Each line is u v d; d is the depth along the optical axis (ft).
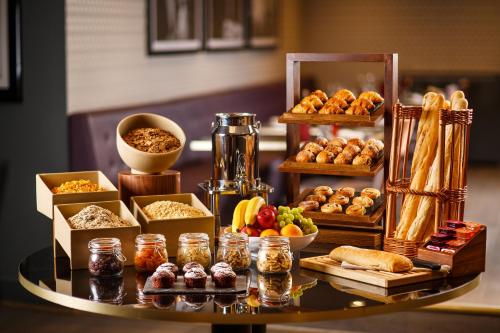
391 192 9.09
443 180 8.73
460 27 37.24
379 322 14.74
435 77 34.50
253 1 30.09
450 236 8.35
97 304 7.14
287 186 10.56
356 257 8.16
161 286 7.48
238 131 9.51
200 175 20.79
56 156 17.51
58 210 8.77
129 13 20.79
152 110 20.35
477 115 33.47
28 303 17.39
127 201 9.78
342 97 10.39
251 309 6.96
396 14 38.04
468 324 14.39
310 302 7.17
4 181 17.78
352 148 10.10
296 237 8.63
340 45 38.86
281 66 34.71
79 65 18.20
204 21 25.44
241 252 8.23
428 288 7.63
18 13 17.20
